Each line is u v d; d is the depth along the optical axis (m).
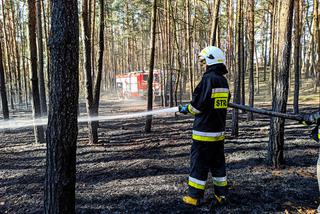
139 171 4.89
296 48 10.30
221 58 3.41
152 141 7.36
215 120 3.32
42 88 8.45
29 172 5.07
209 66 3.42
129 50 30.17
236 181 4.26
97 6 15.38
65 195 2.59
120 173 4.82
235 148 6.38
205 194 3.79
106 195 3.88
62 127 2.52
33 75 7.36
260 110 3.53
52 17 2.46
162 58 15.60
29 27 7.03
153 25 8.08
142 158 5.72
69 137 2.55
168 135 8.12
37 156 6.20
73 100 2.56
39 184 4.44
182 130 8.90
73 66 2.53
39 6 7.89
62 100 2.50
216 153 3.45
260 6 20.12
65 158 2.55
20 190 4.20
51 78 2.51
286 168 4.79
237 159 5.45
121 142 7.38
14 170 5.21
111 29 30.67
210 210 3.36
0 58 10.70
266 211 3.29
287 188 3.93
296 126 9.08
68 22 2.46
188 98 21.19
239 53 7.54
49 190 2.58
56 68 2.47
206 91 3.22
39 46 8.34
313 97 17.34
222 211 3.32
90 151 6.46
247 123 10.05
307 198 3.60
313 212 3.21
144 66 32.34
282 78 4.66
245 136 7.71
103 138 8.02
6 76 20.48
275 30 12.88
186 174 4.63
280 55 4.66
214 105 3.27
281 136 4.80
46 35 10.80
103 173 4.86
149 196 3.79
